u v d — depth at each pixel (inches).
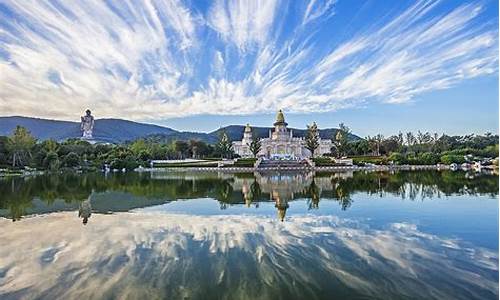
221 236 681.6
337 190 1507.1
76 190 1600.6
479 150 4495.6
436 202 1107.9
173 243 632.4
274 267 500.4
